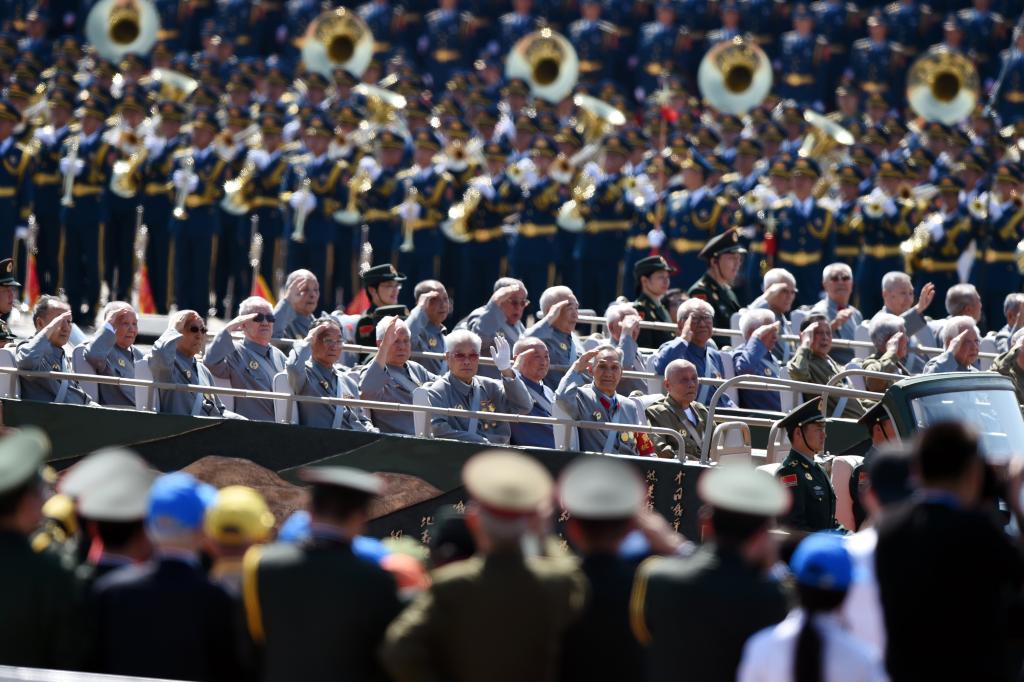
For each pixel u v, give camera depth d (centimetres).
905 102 12825
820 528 5134
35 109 11381
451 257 10256
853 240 9944
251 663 3053
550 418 5647
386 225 10256
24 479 3052
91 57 12288
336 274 10288
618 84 12950
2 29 13488
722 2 13038
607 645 3047
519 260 10056
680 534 5541
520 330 6938
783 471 5169
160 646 3045
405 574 3206
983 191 10288
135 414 5706
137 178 10225
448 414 5666
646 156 10525
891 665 3030
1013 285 10012
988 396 5103
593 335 7650
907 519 3044
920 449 3075
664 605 3003
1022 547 3281
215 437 5678
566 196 10044
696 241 9881
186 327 5866
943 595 2989
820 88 12888
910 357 7456
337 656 2972
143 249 10325
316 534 3030
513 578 2900
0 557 3042
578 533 3092
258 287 9850
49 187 10306
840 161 10894
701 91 11938
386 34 13325
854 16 13012
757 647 2889
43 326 6241
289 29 13288
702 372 6700
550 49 11850
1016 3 13050
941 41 13025
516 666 2888
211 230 10212
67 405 5731
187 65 12412
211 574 3250
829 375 6725
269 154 10338
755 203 9900
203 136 10281
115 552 3189
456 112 11562
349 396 6000
